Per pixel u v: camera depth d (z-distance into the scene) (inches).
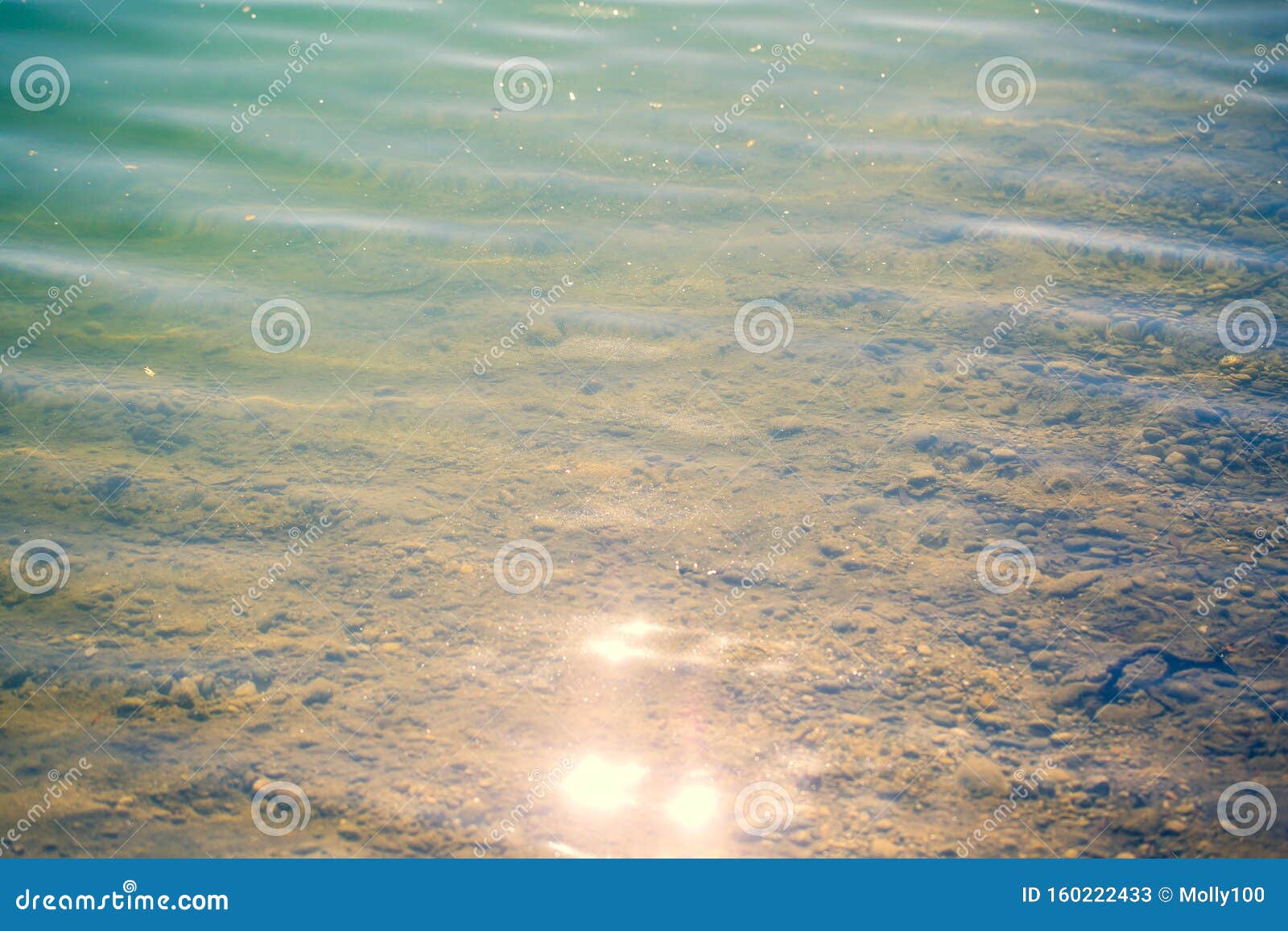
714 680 157.3
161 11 389.1
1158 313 244.7
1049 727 150.0
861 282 261.0
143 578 175.6
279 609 169.8
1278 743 147.1
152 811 138.3
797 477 199.2
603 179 304.7
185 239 276.4
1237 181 297.4
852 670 158.7
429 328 245.8
